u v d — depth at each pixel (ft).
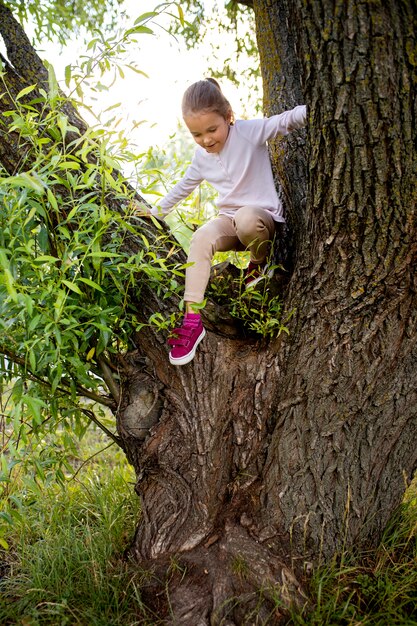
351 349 6.48
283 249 7.80
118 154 6.40
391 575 6.70
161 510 7.23
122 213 7.17
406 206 5.61
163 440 7.40
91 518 8.64
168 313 7.25
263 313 7.16
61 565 7.16
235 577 6.46
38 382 6.99
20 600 6.73
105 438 12.26
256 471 7.20
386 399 6.63
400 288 6.12
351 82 5.16
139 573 6.89
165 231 7.57
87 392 7.61
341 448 6.77
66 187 6.67
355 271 6.16
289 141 8.01
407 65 5.03
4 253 5.54
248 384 7.33
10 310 6.05
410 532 7.26
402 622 6.05
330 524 6.81
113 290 6.93
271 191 7.60
